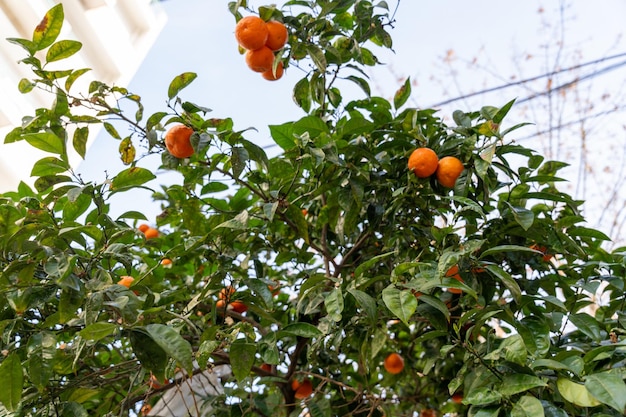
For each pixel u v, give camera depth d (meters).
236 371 1.61
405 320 1.51
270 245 2.44
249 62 2.08
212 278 1.92
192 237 2.00
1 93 2.62
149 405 2.46
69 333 2.01
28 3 2.67
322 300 1.88
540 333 1.75
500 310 1.66
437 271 1.69
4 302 1.70
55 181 1.91
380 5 2.23
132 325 1.52
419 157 2.00
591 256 2.23
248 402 2.27
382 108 2.31
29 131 1.89
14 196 2.17
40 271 1.78
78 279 1.61
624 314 1.95
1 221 1.79
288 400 2.33
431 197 2.17
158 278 2.16
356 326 2.14
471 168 2.01
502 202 2.03
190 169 2.11
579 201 2.13
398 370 2.50
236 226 1.85
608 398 1.34
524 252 2.08
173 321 1.79
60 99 1.87
